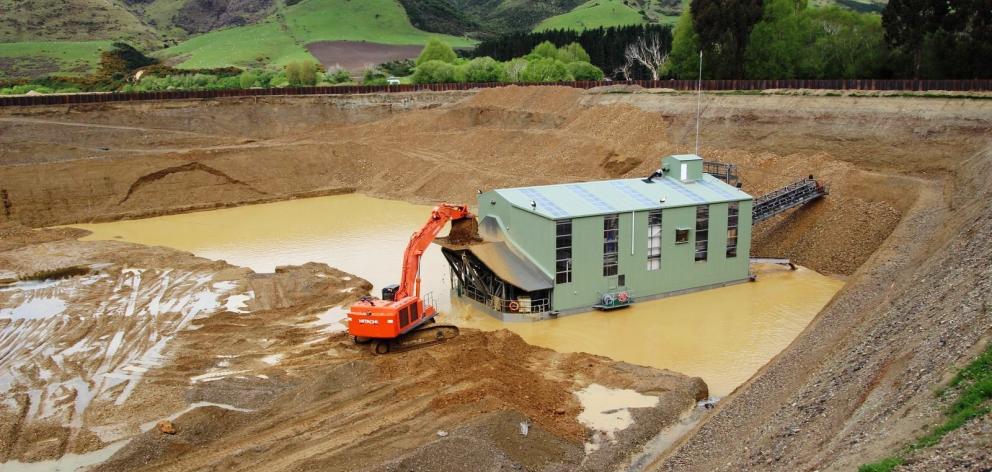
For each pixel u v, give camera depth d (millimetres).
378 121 108500
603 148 76188
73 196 73062
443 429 24734
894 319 23812
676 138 76500
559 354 33281
